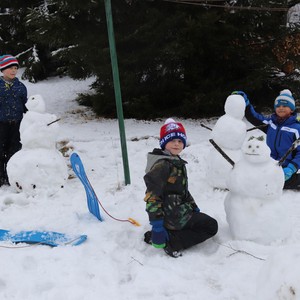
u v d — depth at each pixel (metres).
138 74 9.66
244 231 3.49
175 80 9.97
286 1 9.25
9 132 5.67
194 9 9.11
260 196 3.46
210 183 5.03
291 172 4.69
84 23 9.29
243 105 4.87
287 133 4.97
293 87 10.02
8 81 5.60
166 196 3.45
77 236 3.77
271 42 9.67
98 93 10.45
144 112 9.77
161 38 9.05
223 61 9.69
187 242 3.47
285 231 3.51
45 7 12.27
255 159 3.46
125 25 9.27
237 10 8.93
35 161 4.97
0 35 16.06
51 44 9.64
